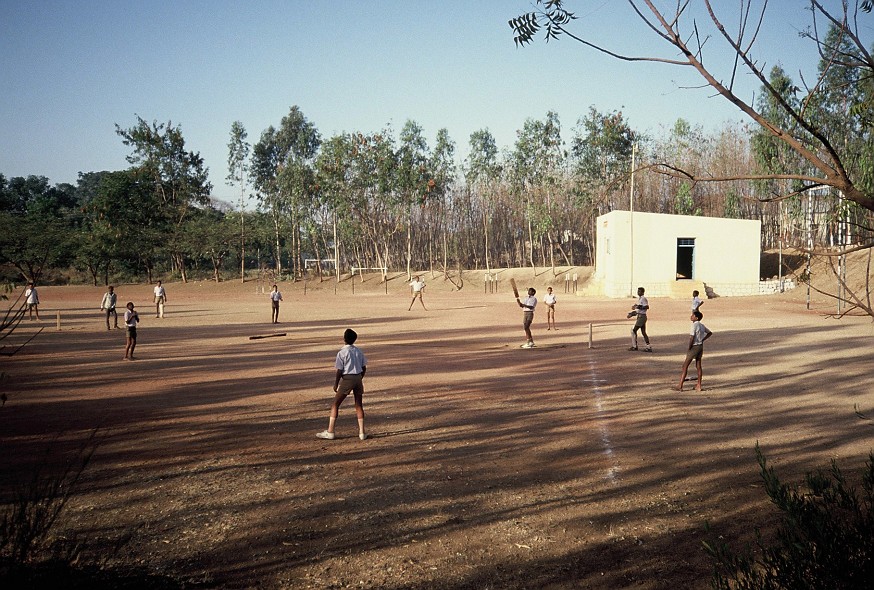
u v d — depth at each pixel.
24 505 4.78
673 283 50.62
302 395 13.88
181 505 7.07
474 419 11.45
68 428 10.78
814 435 10.19
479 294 66.81
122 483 7.83
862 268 33.44
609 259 52.91
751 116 2.97
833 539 3.55
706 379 15.80
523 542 6.07
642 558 5.70
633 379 15.83
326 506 7.05
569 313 38.53
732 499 7.22
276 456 9.06
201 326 32.62
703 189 50.78
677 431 10.52
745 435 10.24
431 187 79.50
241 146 92.38
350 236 89.25
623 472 8.28
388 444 9.72
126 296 69.12
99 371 17.58
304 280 87.25
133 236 85.56
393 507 7.02
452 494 7.45
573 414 11.84
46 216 87.12
